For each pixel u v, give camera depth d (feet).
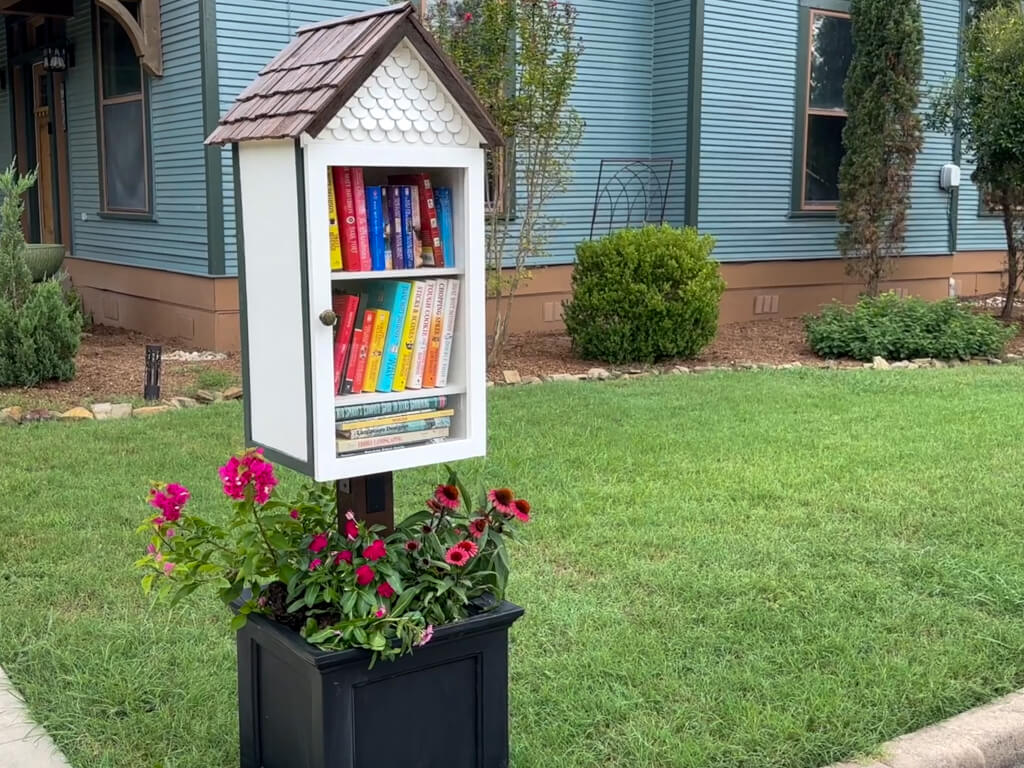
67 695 10.12
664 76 35.32
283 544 8.16
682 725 9.82
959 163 43.27
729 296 36.99
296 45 8.89
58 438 19.35
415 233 8.53
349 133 7.84
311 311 7.82
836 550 14.28
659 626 11.91
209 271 28.53
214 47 27.48
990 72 34.78
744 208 36.83
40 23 37.42
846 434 20.89
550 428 21.04
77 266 36.55
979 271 46.34
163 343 30.22
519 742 9.45
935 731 9.84
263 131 7.91
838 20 38.37
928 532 15.07
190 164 28.78
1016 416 22.68
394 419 8.48
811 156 38.68
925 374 28.12
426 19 27.48
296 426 8.21
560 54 29.22
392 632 7.95
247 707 8.71
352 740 7.91
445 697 8.33
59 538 14.24
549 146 28.81
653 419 22.12
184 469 17.58
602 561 13.80
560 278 34.71
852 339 31.12
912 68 35.19
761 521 15.48
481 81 26.48
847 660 11.05
